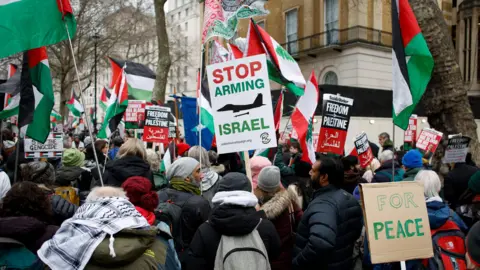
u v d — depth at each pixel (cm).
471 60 2797
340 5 2436
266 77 416
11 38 399
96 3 2719
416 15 877
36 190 286
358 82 2347
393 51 436
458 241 343
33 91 442
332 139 619
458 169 572
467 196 449
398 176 543
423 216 337
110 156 821
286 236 358
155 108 847
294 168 615
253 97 418
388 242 324
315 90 640
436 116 905
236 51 658
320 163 357
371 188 332
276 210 350
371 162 691
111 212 224
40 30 406
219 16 544
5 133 876
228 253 272
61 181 482
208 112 711
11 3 401
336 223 325
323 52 2541
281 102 712
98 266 212
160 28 1923
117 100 688
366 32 2364
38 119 445
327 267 333
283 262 355
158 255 248
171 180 400
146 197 288
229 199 281
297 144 793
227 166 695
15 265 254
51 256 210
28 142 604
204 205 364
